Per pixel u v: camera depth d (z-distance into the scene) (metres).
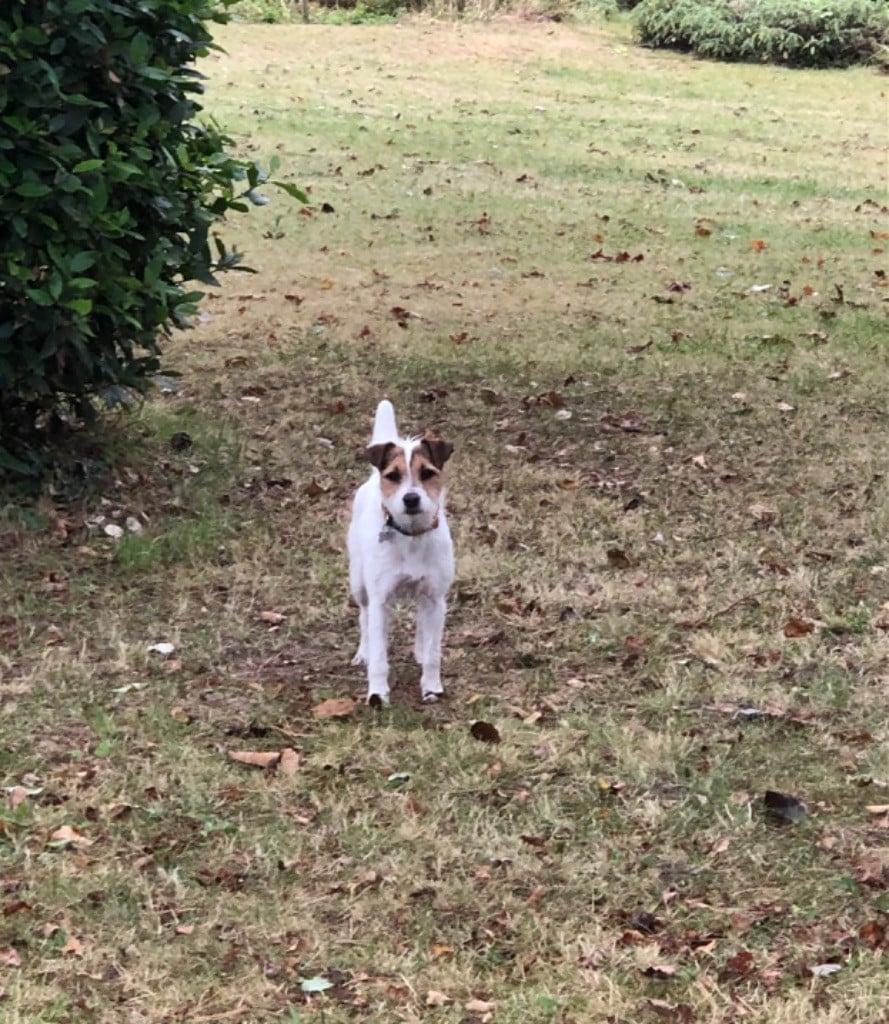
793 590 5.48
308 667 5.20
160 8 5.61
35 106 5.40
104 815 4.71
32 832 4.66
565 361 6.79
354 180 10.16
